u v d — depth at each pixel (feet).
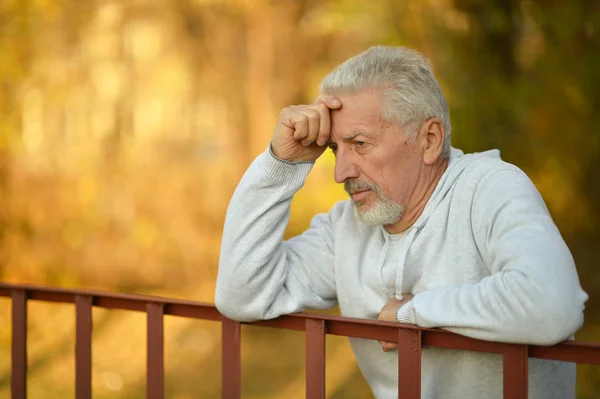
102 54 29.94
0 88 28.50
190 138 31.17
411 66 7.04
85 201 29.60
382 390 7.89
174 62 30.89
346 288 7.63
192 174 30.96
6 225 28.68
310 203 29.12
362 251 7.61
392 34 27.37
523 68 27.94
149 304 7.62
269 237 7.12
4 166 28.71
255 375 22.84
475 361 7.03
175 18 30.71
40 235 29.01
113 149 30.17
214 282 29.71
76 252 29.22
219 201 31.01
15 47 28.48
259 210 7.06
